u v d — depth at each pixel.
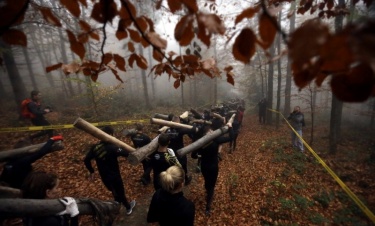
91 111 11.24
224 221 4.27
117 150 3.82
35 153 3.09
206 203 4.82
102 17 1.04
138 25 1.08
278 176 6.14
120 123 9.62
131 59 1.35
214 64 1.48
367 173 6.23
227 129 4.56
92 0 1.00
